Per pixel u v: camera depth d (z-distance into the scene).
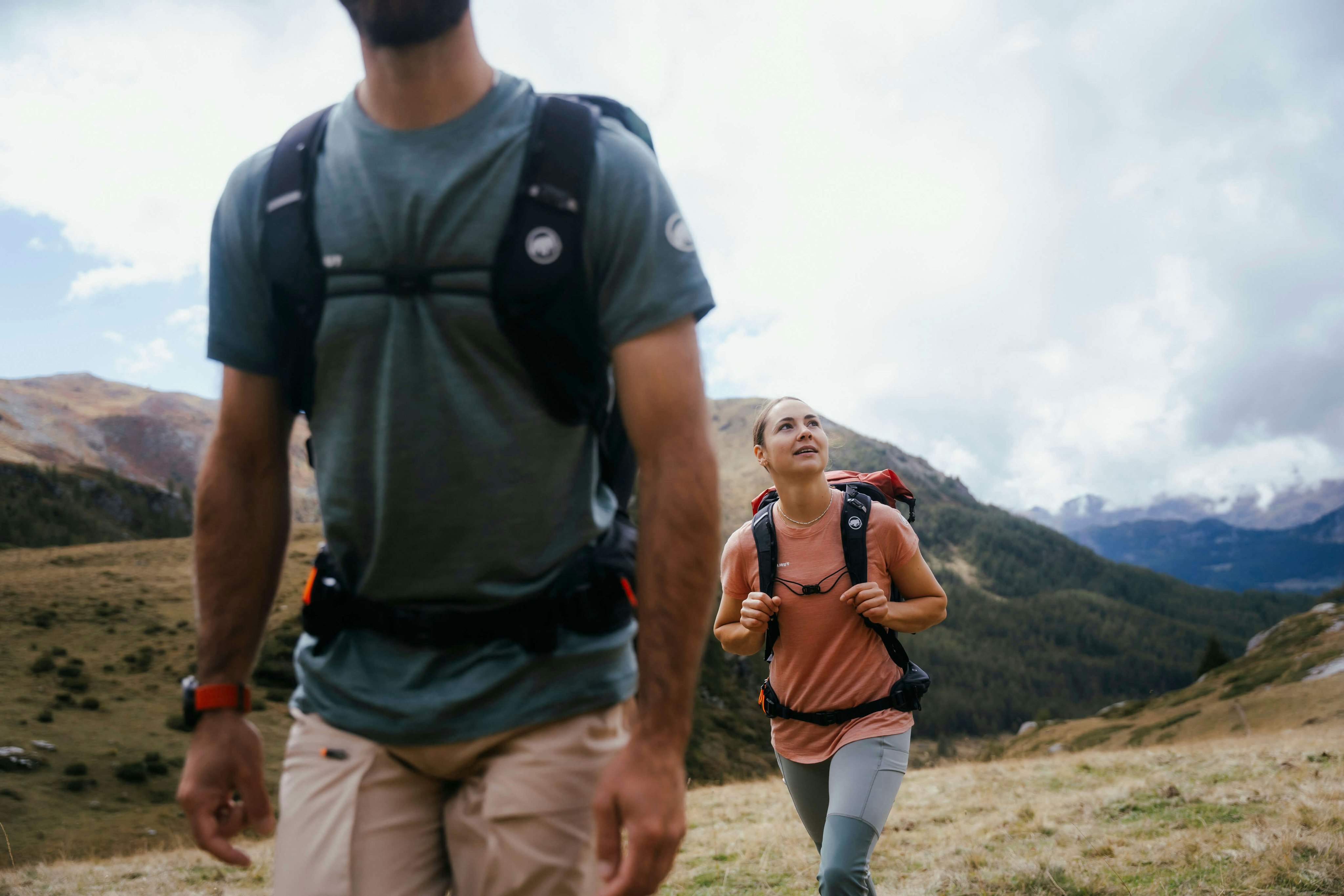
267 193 1.14
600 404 1.13
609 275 1.05
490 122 1.06
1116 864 4.66
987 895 4.40
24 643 55.59
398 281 1.01
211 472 1.21
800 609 2.91
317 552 1.20
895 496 3.25
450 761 1.09
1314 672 54.22
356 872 1.09
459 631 1.08
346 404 1.06
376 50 1.04
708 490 1.03
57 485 149.00
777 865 5.69
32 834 29.59
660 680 1.00
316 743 1.15
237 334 1.18
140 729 43.25
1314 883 3.83
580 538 1.12
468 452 1.03
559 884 1.08
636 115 1.21
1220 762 7.80
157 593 70.06
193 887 6.60
